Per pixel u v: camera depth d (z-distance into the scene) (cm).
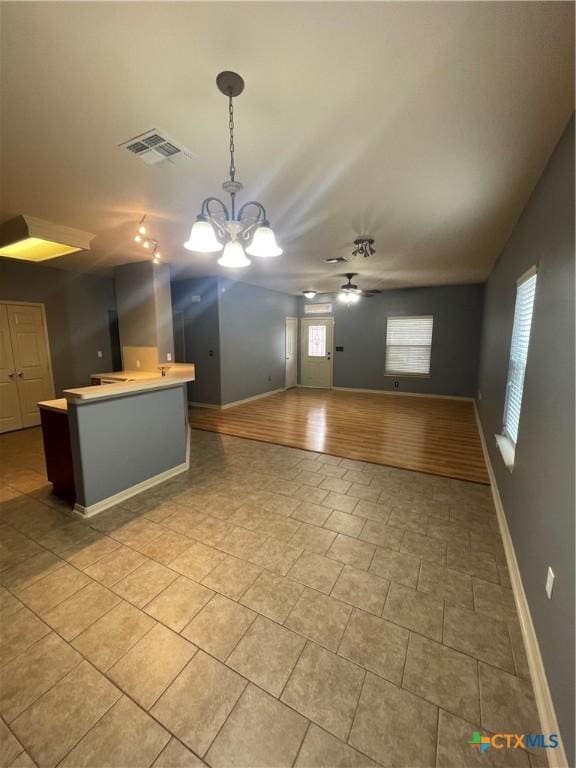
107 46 122
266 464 376
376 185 232
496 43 118
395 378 770
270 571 208
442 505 287
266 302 737
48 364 539
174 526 255
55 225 313
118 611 178
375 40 118
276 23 112
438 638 164
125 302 505
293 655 155
